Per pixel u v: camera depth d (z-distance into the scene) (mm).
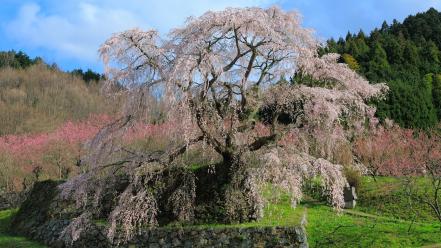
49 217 14742
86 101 48969
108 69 11844
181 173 12828
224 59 12836
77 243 12531
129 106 12023
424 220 14438
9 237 15102
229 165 12594
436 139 21078
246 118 13492
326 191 13078
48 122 41750
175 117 11250
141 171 12273
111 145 12734
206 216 12188
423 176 18391
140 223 11656
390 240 11586
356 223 13273
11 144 29641
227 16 11281
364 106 14055
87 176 12812
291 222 12203
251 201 12008
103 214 13406
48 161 25203
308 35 13086
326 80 14008
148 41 11844
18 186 24281
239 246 10703
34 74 56594
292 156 12055
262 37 12289
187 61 10789
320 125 13258
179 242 11219
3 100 47469
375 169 19734
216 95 13039
